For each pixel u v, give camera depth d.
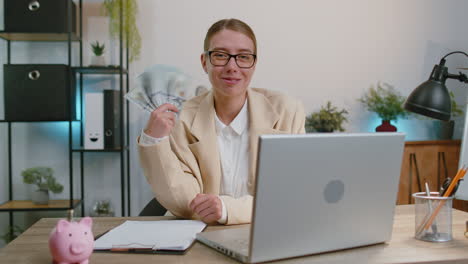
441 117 1.26
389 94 3.21
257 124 1.50
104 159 3.03
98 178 3.03
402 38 3.24
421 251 0.94
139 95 1.26
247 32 1.41
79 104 3.00
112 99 2.75
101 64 2.80
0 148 2.98
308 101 3.16
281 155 0.80
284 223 0.84
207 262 0.86
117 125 2.81
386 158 0.94
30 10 2.66
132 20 2.81
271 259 0.85
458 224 1.19
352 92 3.20
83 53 2.98
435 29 3.27
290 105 1.57
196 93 3.00
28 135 2.99
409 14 3.24
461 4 3.29
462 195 1.49
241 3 3.07
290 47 3.13
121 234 1.05
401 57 3.24
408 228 1.15
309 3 3.14
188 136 1.50
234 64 1.39
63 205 2.77
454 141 2.94
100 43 2.98
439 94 1.27
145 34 3.00
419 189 2.90
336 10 3.16
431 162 2.91
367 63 3.21
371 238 0.97
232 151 1.54
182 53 3.03
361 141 0.90
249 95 1.55
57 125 3.01
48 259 0.89
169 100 1.27
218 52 1.39
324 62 3.16
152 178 1.27
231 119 1.54
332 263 0.86
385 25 3.22
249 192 1.51
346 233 0.93
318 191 0.86
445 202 1.02
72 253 0.82
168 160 1.26
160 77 1.27
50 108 2.71
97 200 2.85
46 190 2.79
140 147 1.24
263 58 3.11
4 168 2.98
